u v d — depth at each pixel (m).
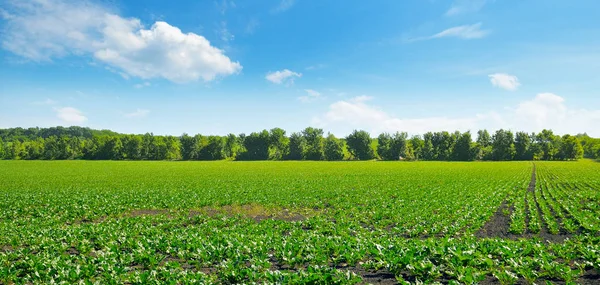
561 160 143.75
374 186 45.19
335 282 10.50
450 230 18.53
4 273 11.32
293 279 10.55
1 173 74.38
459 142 151.12
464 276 10.59
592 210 25.28
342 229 19.45
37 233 18.16
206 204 31.14
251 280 11.02
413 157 160.38
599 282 10.80
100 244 16.30
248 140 164.12
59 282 10.77
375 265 12.49
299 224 21.31
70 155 158.38
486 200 30.48
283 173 72.69
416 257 12.21
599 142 177.50
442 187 42.91
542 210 25.73
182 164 115.25
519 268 11.27
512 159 148.75
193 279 10.59
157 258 13.16
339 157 156.88
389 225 21.70
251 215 26.48
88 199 33.62
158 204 30.92
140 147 159.62
